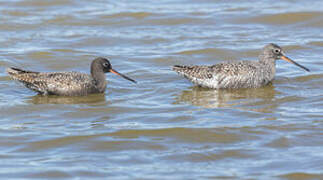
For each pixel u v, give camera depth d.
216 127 13.98
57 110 15.69
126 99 16.83
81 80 17.28
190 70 18.00
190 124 14.27
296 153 12.32
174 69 18.19
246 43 22.58
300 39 23.00
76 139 13.29
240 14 26.08
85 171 11.46
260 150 12.55
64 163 11.88
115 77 19.23
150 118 14.90
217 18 25.75
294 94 17.02
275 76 19.25
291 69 19.88
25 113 15.40
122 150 12.66
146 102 16.48
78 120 14.84
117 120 14.79
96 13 26.30
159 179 11.10
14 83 18.38
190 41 22.88
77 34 23.69
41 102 16.48
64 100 16.77
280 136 13.30
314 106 15.68
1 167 11.62
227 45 22.28
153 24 25.19
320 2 27.48
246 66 17.89
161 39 23.17
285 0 28.06
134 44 22.67
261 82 18.08
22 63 20.33
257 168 11.59
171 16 25.91
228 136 13.42
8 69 17.45
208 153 12.43
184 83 18.62
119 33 23.94
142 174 11.34
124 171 11.48
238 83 17.86
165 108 15.80
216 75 17.80
